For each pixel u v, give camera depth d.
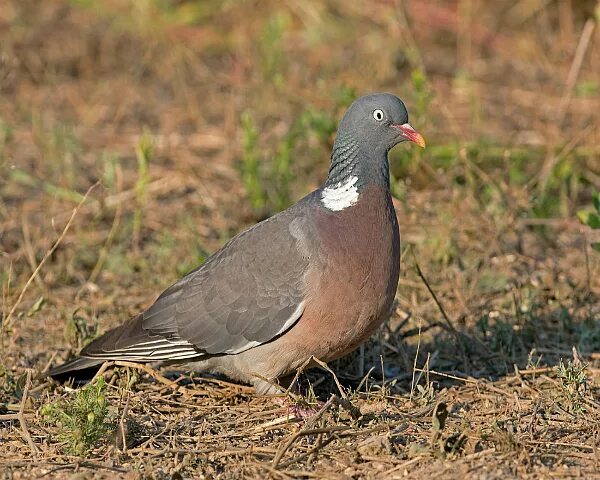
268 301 9.82
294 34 21.12
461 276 12.81
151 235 14.63
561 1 20.94
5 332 11.27
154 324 10.28
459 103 18.41
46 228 14.55
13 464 8.77
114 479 8.48
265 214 14.84
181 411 10.01
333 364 10.88
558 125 16.83
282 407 9.80
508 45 20.72
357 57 20.02
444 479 8.29
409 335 11.42
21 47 20.58
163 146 17.31
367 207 9.77
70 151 15.96
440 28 21.27
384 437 8.84
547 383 10.26
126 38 21.03
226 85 19.45
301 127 15.30
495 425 8.88
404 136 9.92
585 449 8.82
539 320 11.84
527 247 14.09
